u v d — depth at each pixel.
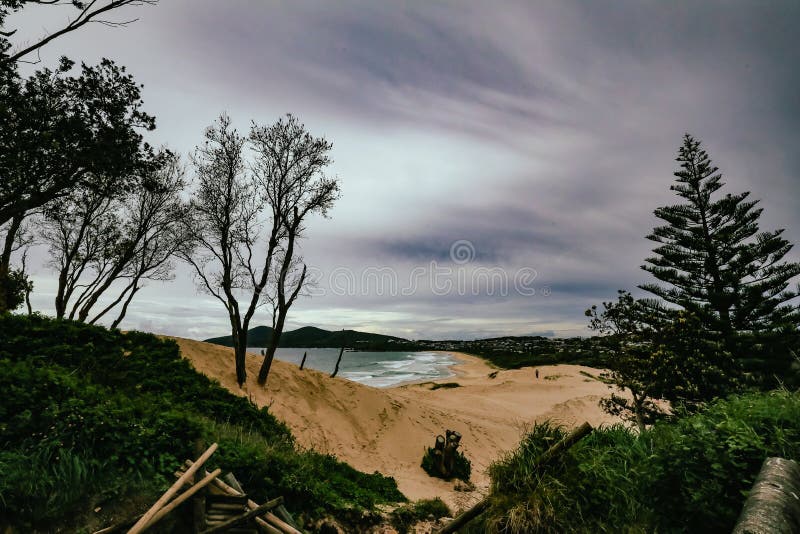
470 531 4.39
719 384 11.70
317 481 7.78
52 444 4.65
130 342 11.34
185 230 17.95
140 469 5.02
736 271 18.14
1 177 10.49
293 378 17.92
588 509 3.96
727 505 3.22
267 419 11.02
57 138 10.94
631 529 3.50
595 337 14.37
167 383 10.17
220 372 15.80
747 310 17.41
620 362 13.42
